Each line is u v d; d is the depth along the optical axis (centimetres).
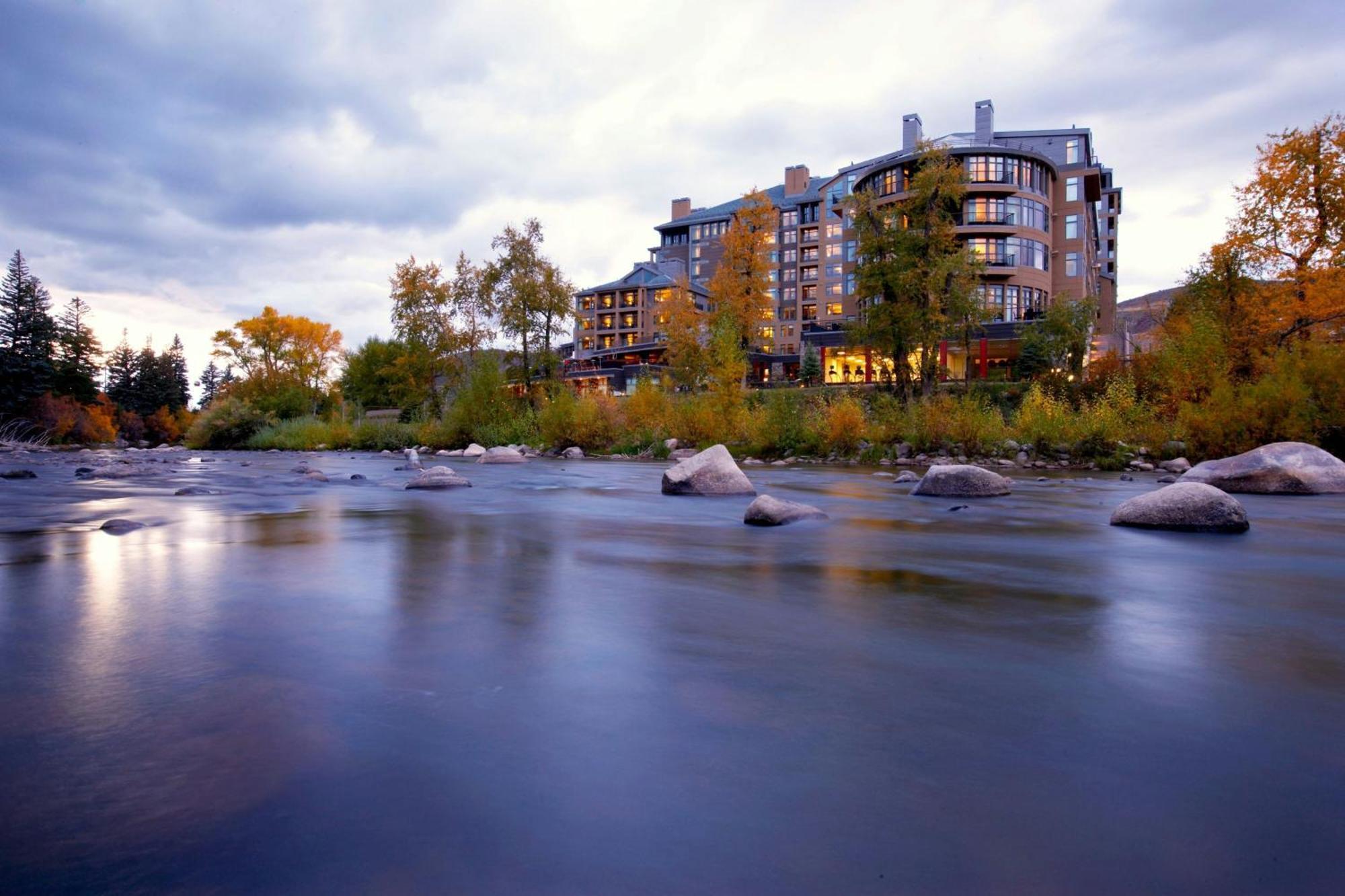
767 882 151
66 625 359
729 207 9075
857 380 5462
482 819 177
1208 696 271
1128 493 1176
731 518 839
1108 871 157
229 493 1188
